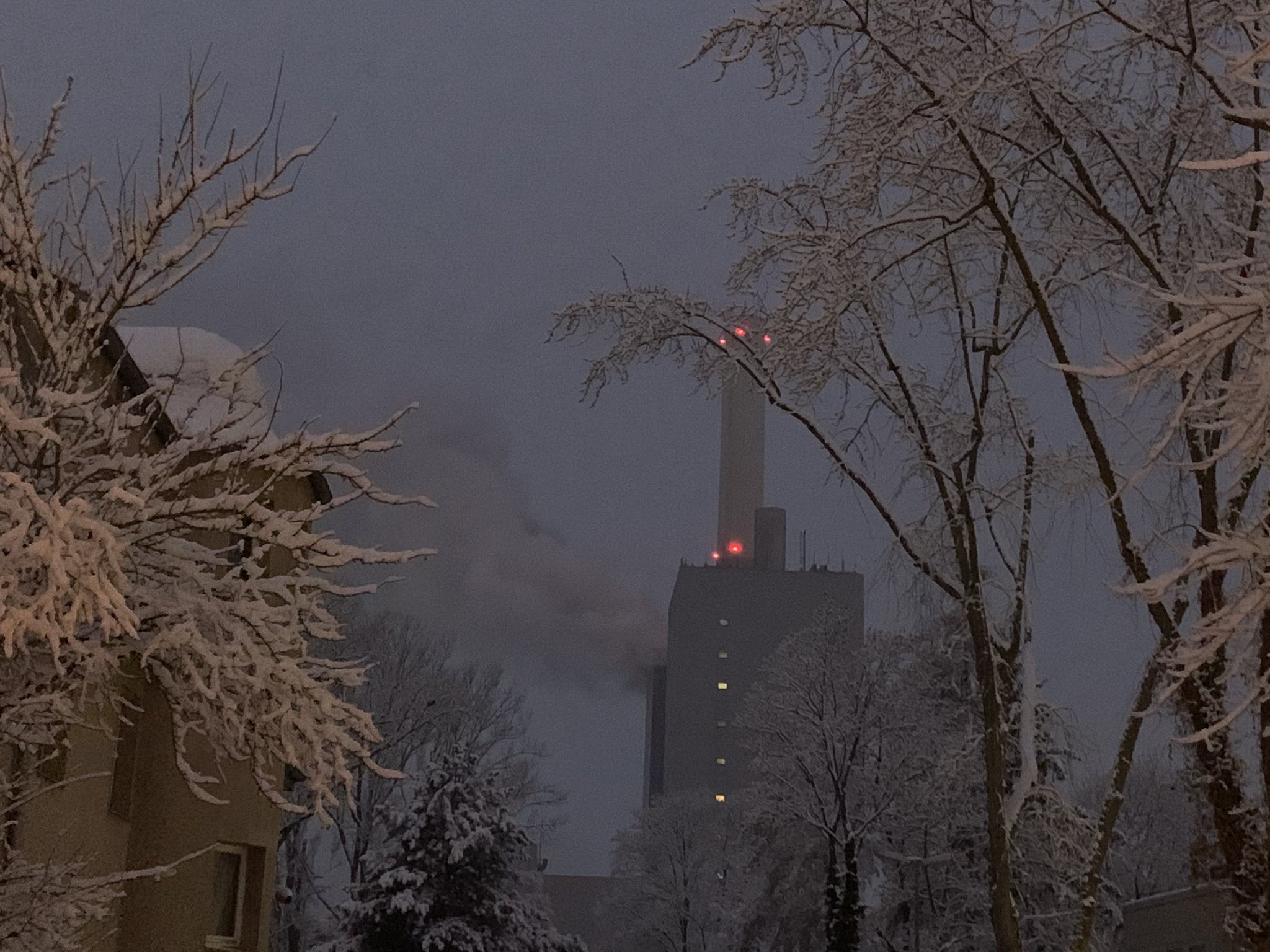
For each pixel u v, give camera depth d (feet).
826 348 72.08
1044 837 75.36
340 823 174.09
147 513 34.24
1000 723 68.49
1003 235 71.51
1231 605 32.99
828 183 71.61
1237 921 59.16
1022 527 74.23
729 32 62.34
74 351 34.78
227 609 35.94
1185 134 65.87
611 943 313.12
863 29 63.46
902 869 150.82
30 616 28.04
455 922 150.20
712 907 259.60
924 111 64.59
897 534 72.90
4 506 28.40
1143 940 116.88
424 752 201.57
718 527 568.82
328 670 38.86
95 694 37.73
